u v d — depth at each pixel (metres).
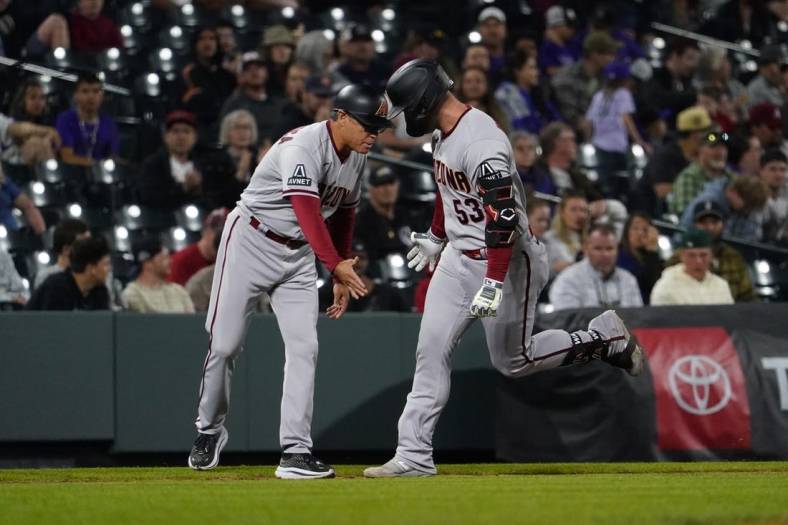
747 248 38.09
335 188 20.97
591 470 23.41
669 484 18.98
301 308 21.05
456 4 52.09
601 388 26.06
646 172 41.16
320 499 16.28
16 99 37.19
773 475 21.41
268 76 43.19
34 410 25.45
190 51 44.25
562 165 39.53
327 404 26.72
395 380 27.03
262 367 26.48
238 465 26.45
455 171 20.12
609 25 49.50
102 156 38.06
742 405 25.92
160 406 26.08
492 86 43.62
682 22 56.88
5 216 34.12
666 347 26.25
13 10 43.06
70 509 15.54
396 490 17.75
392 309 31.03
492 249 19.64
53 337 25.62
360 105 20.25
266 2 50.12
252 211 21.00
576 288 29.11
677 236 37.22
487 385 27.36
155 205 36.25
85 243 27.62
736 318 26.59
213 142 40.56
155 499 16.70
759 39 58.25
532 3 52.41
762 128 46.16
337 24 50.28
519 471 23.11
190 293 29.52
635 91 47.62
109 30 43.62
